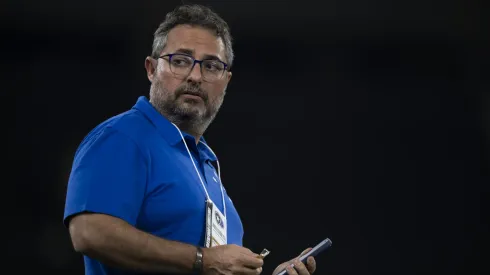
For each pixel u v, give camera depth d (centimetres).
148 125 800
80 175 732
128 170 736
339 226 2489
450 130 2633
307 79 2648
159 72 839
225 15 2588
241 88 2620
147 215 747
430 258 2495
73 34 2533
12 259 2339
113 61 2545
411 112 2639
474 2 2614
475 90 2667
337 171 2562
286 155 2570
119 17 2525
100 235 694
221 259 722
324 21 2630
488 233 2500
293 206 2509
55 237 2375
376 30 2661
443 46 2689
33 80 2497
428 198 2544
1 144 2439
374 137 2611
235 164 2547
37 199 2408
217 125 2580
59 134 2472
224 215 835
